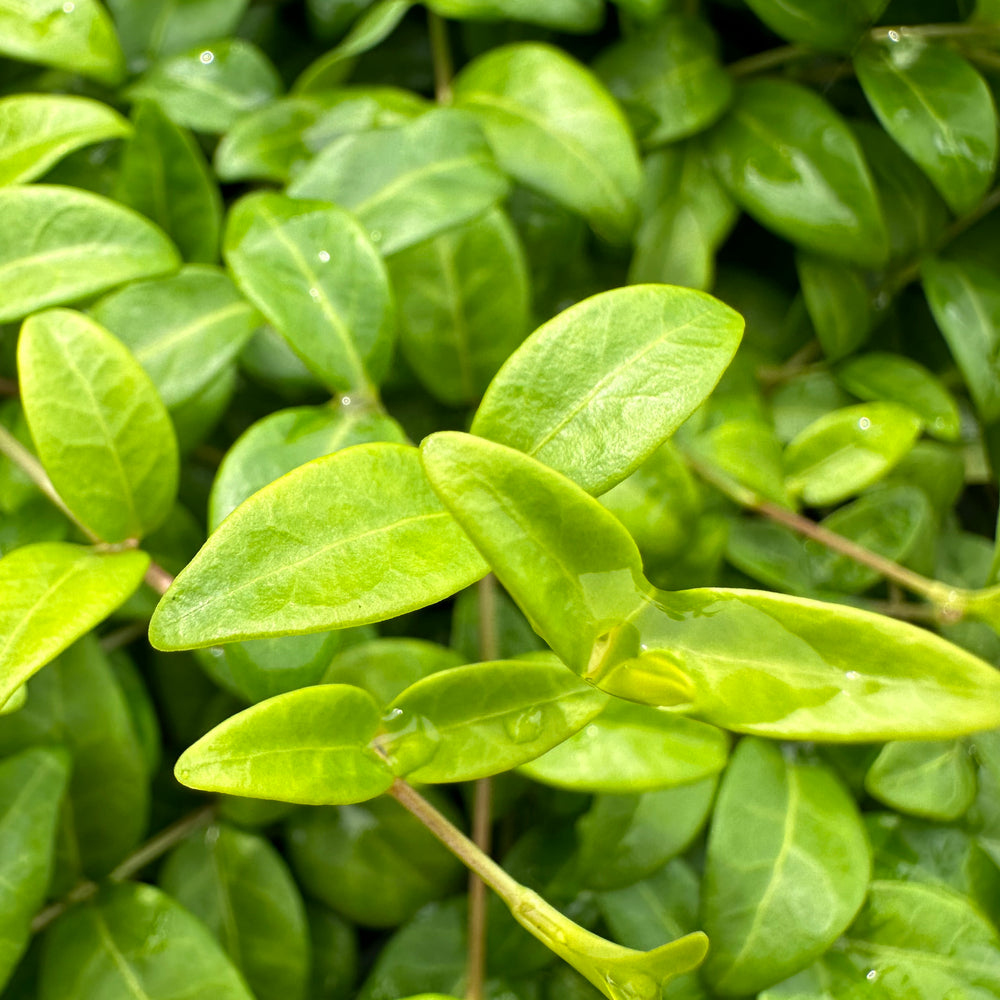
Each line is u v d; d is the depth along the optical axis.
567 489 0.20
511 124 0.27
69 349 0.24
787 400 0.29
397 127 0.27
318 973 0.28
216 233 0.27
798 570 0.27
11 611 0.23
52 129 0.26
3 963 0.24
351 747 0.22
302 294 0.25
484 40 0.30
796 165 0.28
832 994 0.25
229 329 0.26
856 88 0.29
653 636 0.20
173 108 0.28
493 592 0.27
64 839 0.26
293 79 0.31
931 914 0.25
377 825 0.27
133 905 0.26
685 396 0.21
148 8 0.29
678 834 0.26
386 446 0.21
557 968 0.26
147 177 0.27
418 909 0.27
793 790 0.26
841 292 0.28
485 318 0.28
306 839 0.27
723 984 0.25
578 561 0.20
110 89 0.29
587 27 0.28
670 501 0.26
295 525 0.21
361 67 0.30
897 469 0.28
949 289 0.28
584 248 0.29
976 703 0.20
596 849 0.26
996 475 0.28
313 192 0.26
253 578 0.21
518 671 0.22
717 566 0.27
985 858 0.26
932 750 0.26
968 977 0.25
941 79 0.27
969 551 0.28
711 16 0.30
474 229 0.28
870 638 0.20
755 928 0.25
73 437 0.24
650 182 0.28
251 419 0.29
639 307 0.22
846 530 0.28
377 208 0.26
